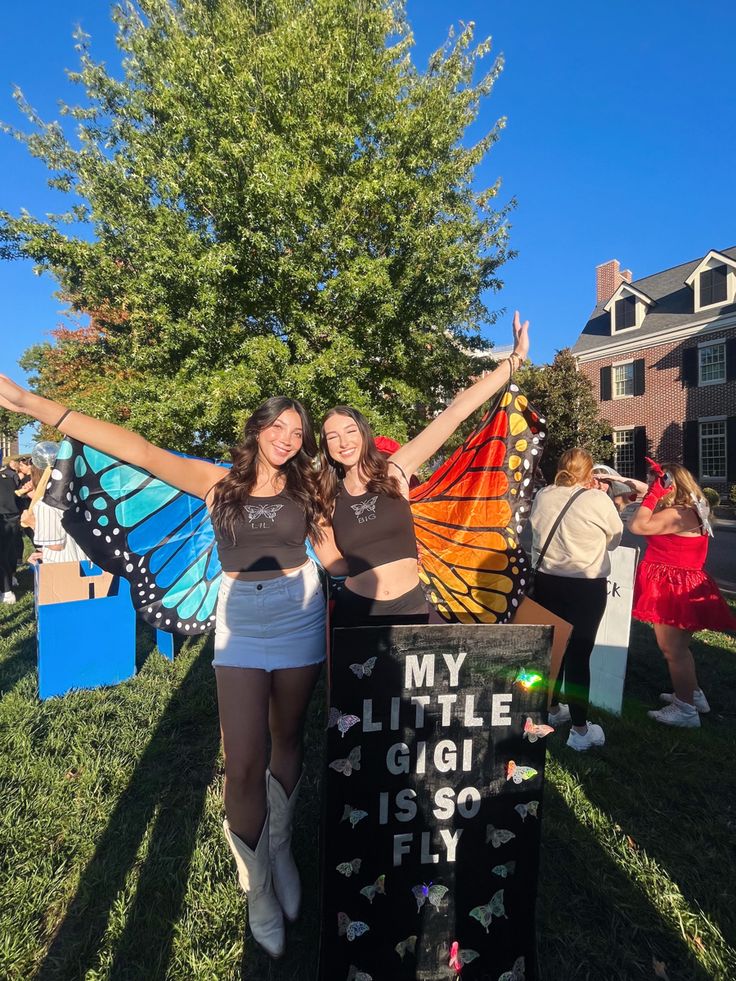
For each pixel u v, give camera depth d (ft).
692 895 7.38
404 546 7.70
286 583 7.04
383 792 5.62
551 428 69.77
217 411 21.81
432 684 5.68
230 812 6.56
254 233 22.06
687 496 11.79
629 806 9.21
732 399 68.90
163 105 23.82
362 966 5.64
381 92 23.91
